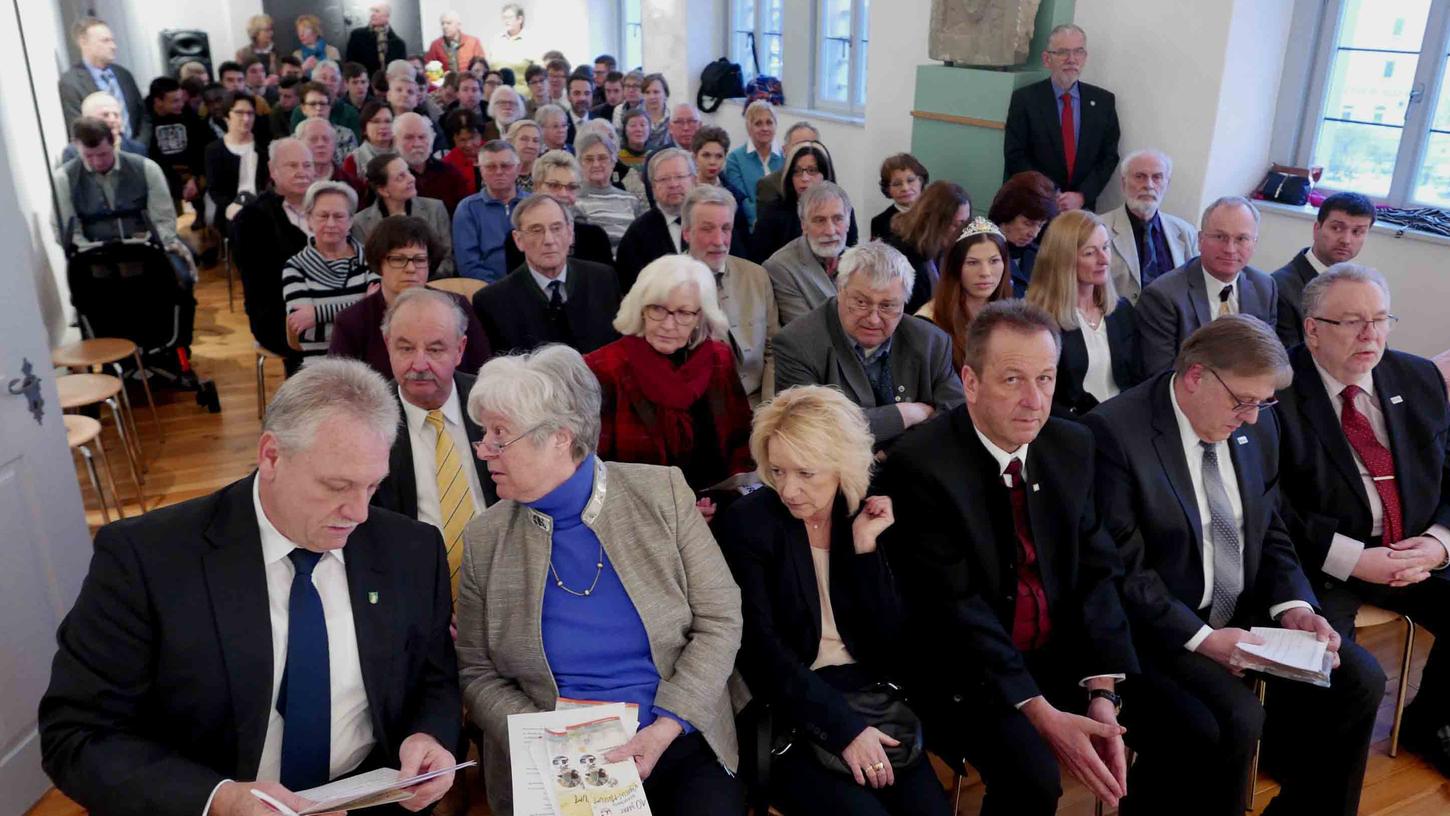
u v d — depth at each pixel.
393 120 6.35
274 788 1.60
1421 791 2.69
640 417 2.82
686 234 3.73
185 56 12.44
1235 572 2.52
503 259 4.93
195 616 1.67
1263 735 2.72
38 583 2.60
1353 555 2.67
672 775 2.00
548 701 2.02
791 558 2.19
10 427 2.51
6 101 4.98
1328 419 2.74
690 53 9.95
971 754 2.23
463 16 13.82
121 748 1.63
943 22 6.19
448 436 2.46
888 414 2.99
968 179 6.19
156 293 5.11
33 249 5.18
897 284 2.92
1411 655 3.02
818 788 2.04
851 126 7.91
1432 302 4.39
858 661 2.25
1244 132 5.12
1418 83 4.61
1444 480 2.85
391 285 3.27
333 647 1.78
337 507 1.65
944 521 2.32
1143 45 5.30
